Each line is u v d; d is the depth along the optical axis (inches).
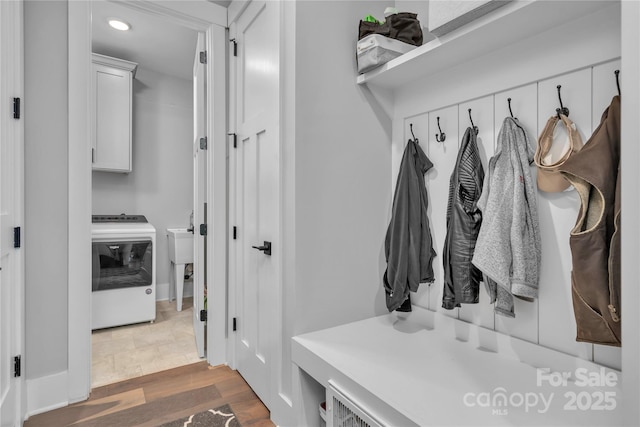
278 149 63.2
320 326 63.4
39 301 66.7
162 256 149.2
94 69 121.2
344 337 60.4
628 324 28.9
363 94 68.4
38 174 66.3
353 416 47.9
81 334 70.9
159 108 147.7
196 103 99.3
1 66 55.8
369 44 61.6
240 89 82.0
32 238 65.7
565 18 44.9
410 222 63.0
